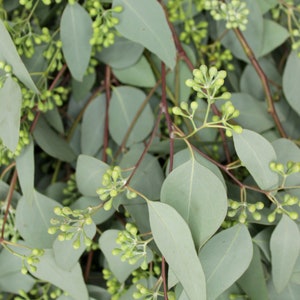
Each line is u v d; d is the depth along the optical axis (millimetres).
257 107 648
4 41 513
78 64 605
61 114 718
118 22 571
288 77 644
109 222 603
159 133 669
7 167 600
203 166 486
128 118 659
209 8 621
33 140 624
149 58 668
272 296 565
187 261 460
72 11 596
